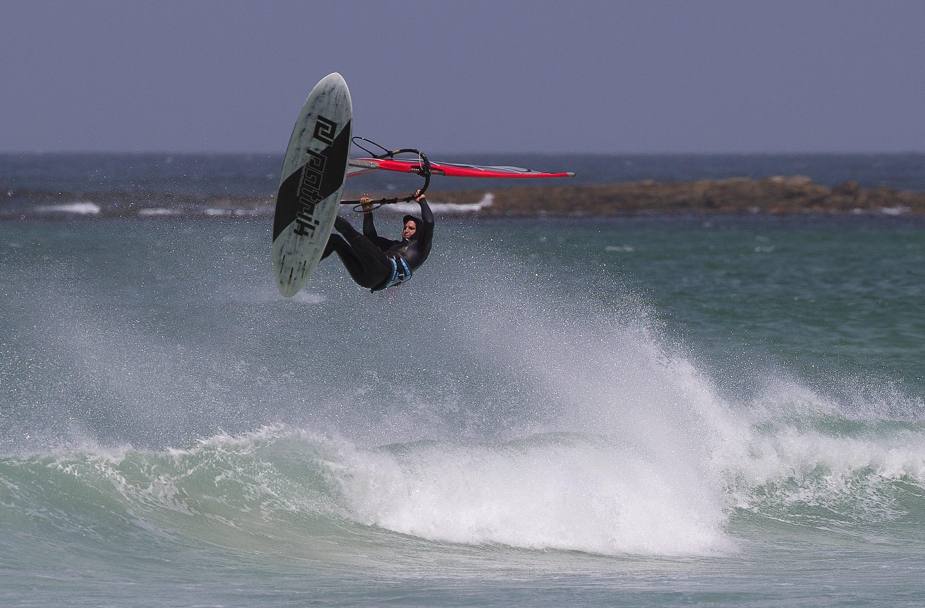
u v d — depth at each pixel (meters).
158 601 31.09
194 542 37.91
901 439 57.81
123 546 36.41
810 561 42.06
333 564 37.47
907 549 44.84
